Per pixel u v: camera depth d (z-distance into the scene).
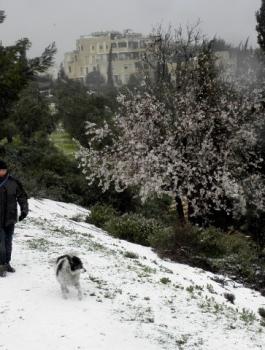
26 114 39.66
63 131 65.31
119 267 11.52
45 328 7.28
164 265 14.20
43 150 36.34
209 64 24.62
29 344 6.79
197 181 22.20
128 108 23.81
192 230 17.16
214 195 22.91
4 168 9.09
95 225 21.45
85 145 48.72
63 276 8.36
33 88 48.09
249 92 25.92
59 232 15.27
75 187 31.12
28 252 11.34
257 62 29.62
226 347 7.55
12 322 7.41
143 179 22.39
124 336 7.35
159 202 32.00
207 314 9.04
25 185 25.92
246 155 24.25
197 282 12.77
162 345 7.27
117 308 8.45
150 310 8.67
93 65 176.38
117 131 25.45
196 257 15.55
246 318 9.37
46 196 27.09
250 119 24.38
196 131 22.48
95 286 9.55
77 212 25.14
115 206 29.70
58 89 74.56
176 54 26.77
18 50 16.59
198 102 23.52
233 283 13.93
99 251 13.12
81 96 56.62
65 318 7.66
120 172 22.95
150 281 10.70
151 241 17.45
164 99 24.19
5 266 9.48
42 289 8.87
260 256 18.55
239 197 22.73
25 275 9.53
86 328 7.41
